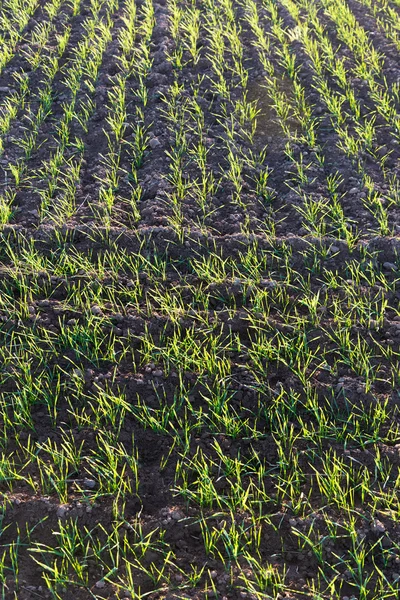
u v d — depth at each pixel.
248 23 7.93
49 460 3.77
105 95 6.70
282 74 7.00
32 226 5.29
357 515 3.49
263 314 4.54
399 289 4.77
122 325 4.52
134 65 7.14
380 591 3.15
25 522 3.47
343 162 5.84
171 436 3.89
